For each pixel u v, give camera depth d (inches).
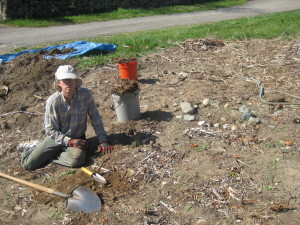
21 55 322.3
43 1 712.4
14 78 285.4
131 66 258.5
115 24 657.0
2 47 451.5
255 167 161.6
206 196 147.1
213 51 335.6
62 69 167.8
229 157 170.4
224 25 520.7
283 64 284.2
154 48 356.5
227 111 212.4
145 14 784.9
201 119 207.5
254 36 387.2
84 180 164.4
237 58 308.8
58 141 178.1
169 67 298.4
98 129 186.9
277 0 1042.1
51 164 182.2
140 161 173.3
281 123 196.4
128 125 204.7
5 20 671.8
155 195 150.5
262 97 226.5
